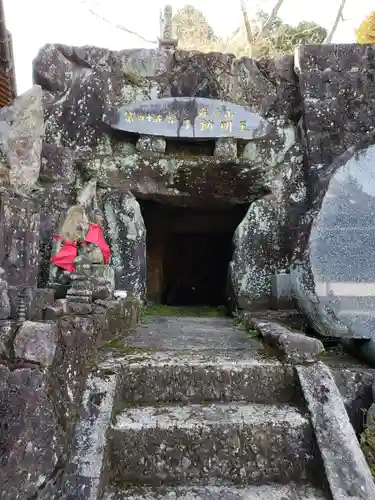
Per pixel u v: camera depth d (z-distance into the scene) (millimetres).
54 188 5430
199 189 6250
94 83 5977
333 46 5910
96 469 2111
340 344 3850
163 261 9188
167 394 2822
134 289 5953
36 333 2152
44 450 1994
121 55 6062
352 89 5812
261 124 6008
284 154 6145
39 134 4688
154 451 2350
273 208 6078
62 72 5977
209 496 2182
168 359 3055
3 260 3453
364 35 11070
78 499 1980
